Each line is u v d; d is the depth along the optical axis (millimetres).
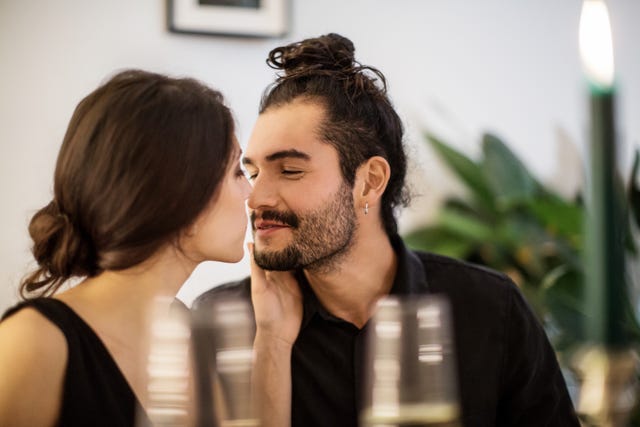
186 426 1094
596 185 503
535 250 2488
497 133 2764
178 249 1008
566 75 2812
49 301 942
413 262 1404
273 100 1336
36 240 992
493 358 1404
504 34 2762
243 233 1068
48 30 2354
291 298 1356
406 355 1320
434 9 2695
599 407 510
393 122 1396
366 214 1334
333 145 1285
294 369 1353
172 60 2449
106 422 936
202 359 1346
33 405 889
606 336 504
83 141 947
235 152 1049
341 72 1344
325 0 2586
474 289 1439
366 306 1367
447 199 2715
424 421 1231
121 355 973
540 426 1413
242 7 2475
